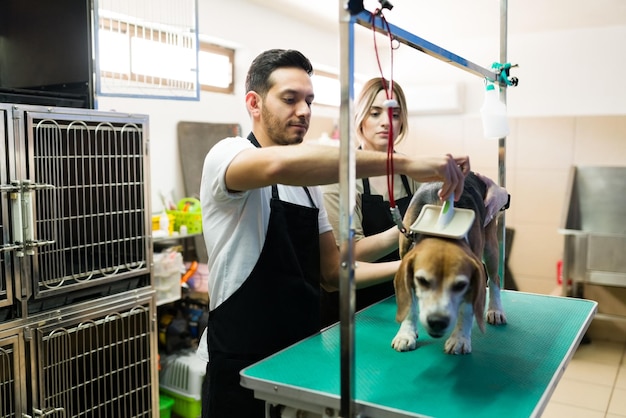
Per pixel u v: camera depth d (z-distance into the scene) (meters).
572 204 4.07
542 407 0.93
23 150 1.71
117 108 2.79
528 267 4.33
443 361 1.12
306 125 1.36
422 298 1.01
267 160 1.06
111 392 2.01
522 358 1.13
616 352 3.88
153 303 2.15
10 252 1.69
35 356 1.78
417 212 1.19
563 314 1.45
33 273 1.75
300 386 0.98
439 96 4.49
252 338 1.34
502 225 1.69
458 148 4.55
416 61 4.71
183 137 3.19
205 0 3.20
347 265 0.90
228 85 3.58
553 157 4.21
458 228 1.06
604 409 3.05
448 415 0.89
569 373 3.54
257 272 1.33
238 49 3.59
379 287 1.77
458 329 1.15
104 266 1.99
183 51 3.03
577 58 4.12
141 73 2.85
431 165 1.01
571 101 4.16
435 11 3.62
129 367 2.08
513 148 4.32
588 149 4.11
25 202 1.71
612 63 4.02
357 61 4.59
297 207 1.39
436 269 1.00
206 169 1.29
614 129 4.02
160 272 2.67
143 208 2.11
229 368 1.34
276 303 1.35
